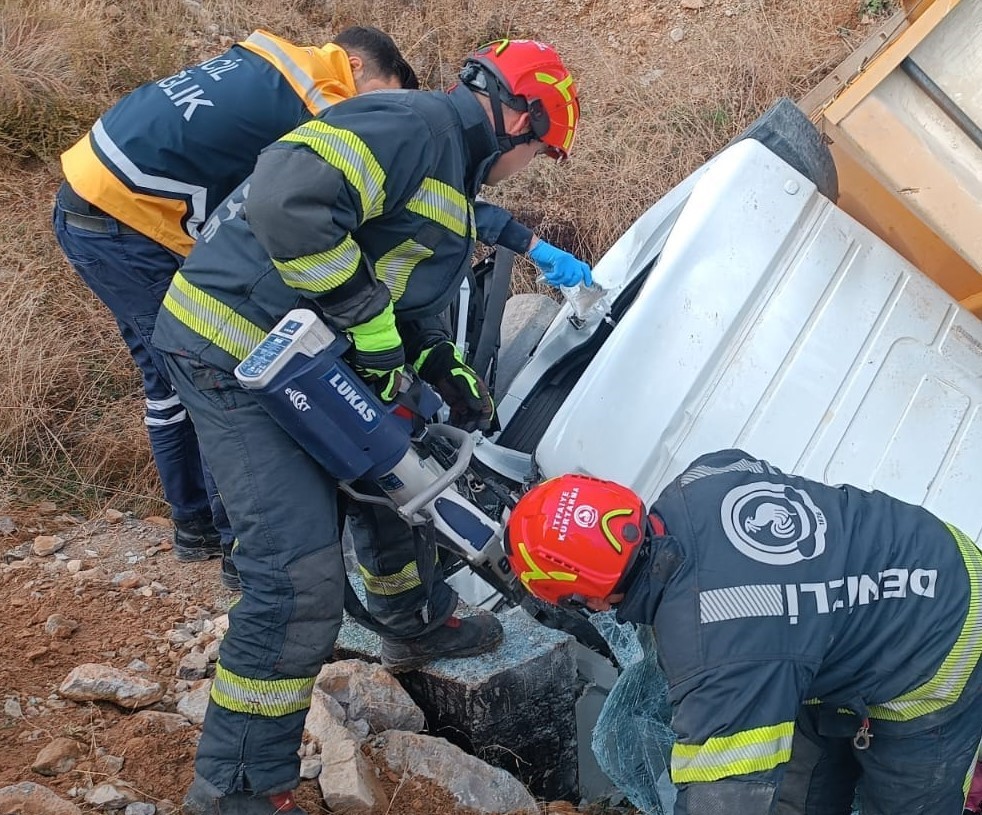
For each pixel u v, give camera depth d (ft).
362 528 8.43
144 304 9.55
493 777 8.32
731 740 5.94
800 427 9.09
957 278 11.80
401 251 7.07
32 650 8.85
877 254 9.96
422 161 6.77
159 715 8.22
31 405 12.39
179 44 18.43
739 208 9.69
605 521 6.31
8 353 12.74
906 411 9.31
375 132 6.52
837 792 7.98
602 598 6.37
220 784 7.00
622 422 9.04
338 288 6.48
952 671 6.65
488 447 9.58
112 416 12.90
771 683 6.05
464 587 10.45
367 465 7.09
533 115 7.47
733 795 5.87
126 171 8.84
